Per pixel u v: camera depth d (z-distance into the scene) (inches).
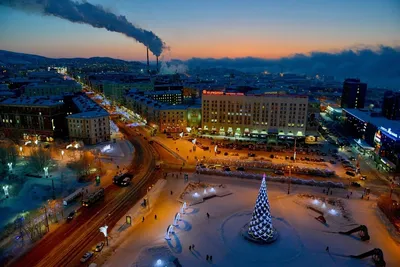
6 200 3878.0
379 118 7071.9
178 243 3038.9
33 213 3572.8
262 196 2947.8
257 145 6638.8
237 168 5147.6
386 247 2999.5
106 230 3115.2
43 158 4995.1
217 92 7613.2
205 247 2965.1
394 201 3905.0
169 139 7234.3
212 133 7760.8
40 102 6924.2
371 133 6387.8
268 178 4712.1
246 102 7372.1
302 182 4552.2
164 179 4749.0
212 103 7637.8
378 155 5600.4
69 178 4675.2
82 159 5044.3
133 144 6742.1
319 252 2901.1
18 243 2987.2
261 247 2955.2
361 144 6417.3
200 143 6860.2
